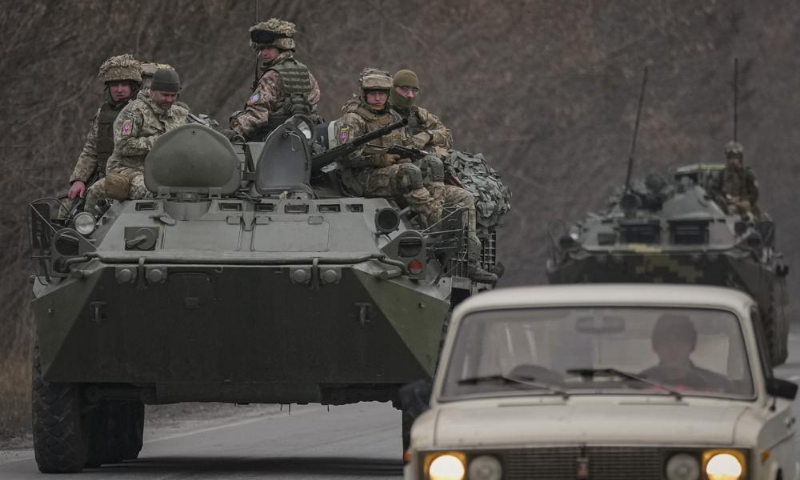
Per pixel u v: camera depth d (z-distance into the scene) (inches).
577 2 4901.6
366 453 2251.5
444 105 4498.0
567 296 1210.0
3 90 3137.3
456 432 1091.3
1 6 3159.5
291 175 2030.0
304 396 1932.8
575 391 1149.7
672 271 4311.0
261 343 1886.1
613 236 4436.5
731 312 1184.8
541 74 4790.8
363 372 1902.1
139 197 2017.7
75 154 3149.6
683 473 1058.1
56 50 3181.6
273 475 1934.1
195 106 3425.2
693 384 1157.1
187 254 1867.6
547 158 5393.7
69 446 1945.1
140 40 3292.3
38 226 1925.4
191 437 2532.0
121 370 1905.8
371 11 4082.2
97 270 1843.0
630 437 1068.5
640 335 1179.3
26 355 2970.0
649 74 5521.7
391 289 1857.8
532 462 1071.0
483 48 4515.3
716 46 5733.3
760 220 4744.1
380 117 2164.1
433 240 1964.8
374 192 2129.7
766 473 1085.1
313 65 3949.3
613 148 5595.5
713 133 5974.4
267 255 1868.8
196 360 1903.3
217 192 1955.0
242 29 3474.4
